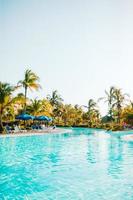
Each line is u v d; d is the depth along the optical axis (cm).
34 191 1129
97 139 3441
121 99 6850
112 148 2511
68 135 4131
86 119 8806
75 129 6556
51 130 4834
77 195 1073
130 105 6259
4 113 4241
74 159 1900
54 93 8981
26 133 3825
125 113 6006
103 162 1772
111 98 7138
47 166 1639
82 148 2520
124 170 1514
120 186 1191
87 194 1083
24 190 1143
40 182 1264
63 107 8825
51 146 2659
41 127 4750
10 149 2383
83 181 1277
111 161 1809
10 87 3928
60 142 3041
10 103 3969
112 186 1191
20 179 1320
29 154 2123
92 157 1983
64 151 2306
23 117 4312
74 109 9100
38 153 2183
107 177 1352
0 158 1930
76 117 8594
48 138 3484
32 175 1402
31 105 5425
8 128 3794
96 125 7050
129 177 1351
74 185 1212
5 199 1033
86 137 3775
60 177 1355
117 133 4697
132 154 2127
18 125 4372
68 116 8638
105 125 6631
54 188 1167
